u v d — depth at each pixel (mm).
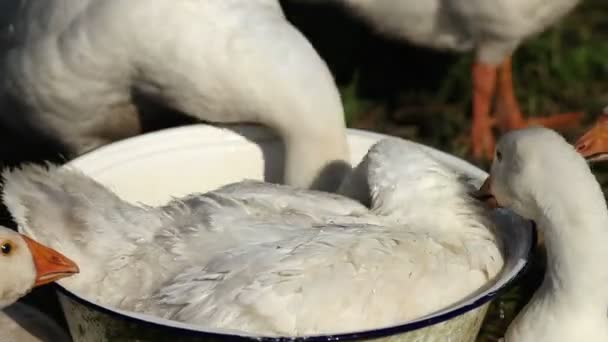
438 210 1996
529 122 2777
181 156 2193
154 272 1940
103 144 2379
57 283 1938
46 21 2254
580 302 2000
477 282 1955
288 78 2148
